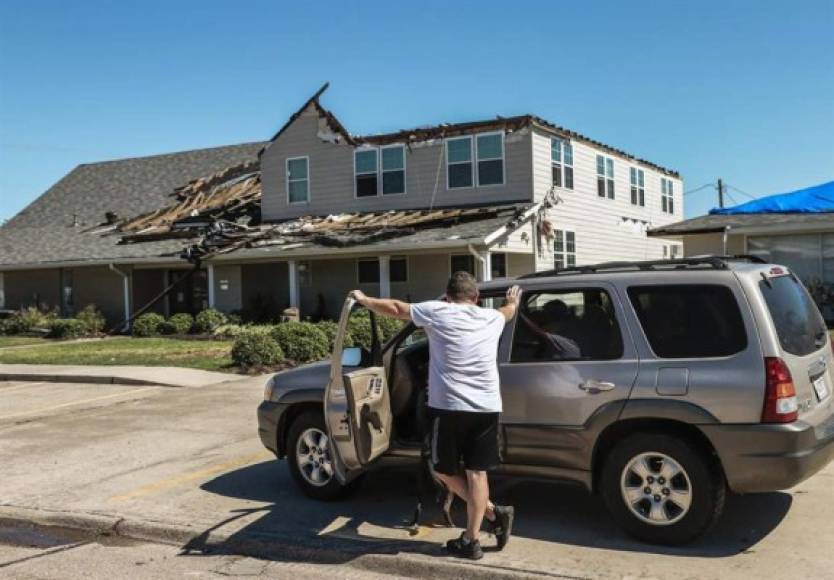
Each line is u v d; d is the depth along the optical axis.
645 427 4.99
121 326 26.19
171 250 25.22
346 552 5.09
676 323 5.00
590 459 5.12
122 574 5.00
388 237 21.02
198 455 8.16
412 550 5.05
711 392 4.75
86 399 12.56
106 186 33.62
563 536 5.21
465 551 4.84
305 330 16.20
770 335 4.73
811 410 4.92
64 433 9.66
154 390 13.25
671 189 31.97
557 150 23.25
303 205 25.39
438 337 4.80
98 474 7.47
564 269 5.63
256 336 15.58
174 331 23.88
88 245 28.22
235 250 22.95
